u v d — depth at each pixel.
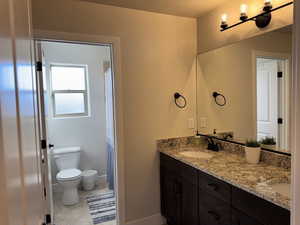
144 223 2.43
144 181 2.42
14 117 0.44
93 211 2.76
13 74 0.46
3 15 0.39
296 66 0.58
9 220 0.38
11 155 0.40
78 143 3.53
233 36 2.11
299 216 0.58
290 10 1.61
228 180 1.49
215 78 2.37
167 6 2.21
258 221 1.29
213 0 2.11
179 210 2.14
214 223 1.67
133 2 2.11
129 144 2.32
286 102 1.70
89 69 3.58
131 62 2.28
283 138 1.74
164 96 2.47
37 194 0.84
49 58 3.33
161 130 2.47
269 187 1.33
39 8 1.91
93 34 2.10
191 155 2.26
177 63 2.52
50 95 3.35
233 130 2.22
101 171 3.68
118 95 2.23
